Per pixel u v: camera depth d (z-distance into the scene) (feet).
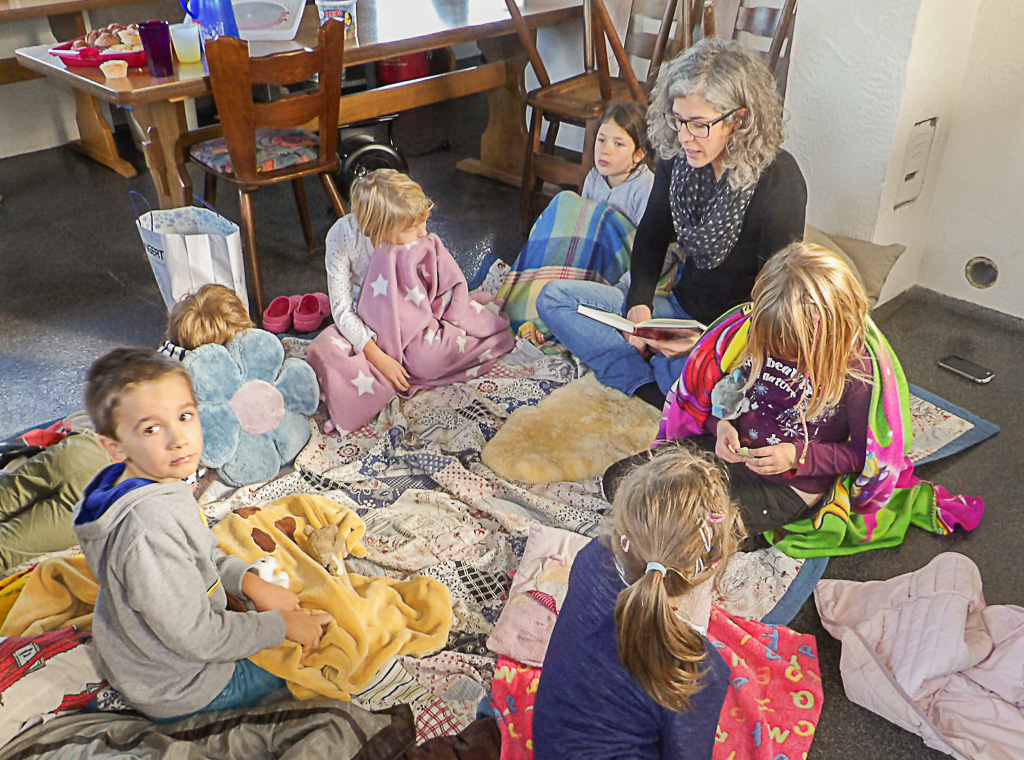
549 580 6.02
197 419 4.77
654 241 8.11
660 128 7.47
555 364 8.48
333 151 9.80
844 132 8.75
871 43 8.23
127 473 4.79
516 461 7.18
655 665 4.00
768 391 6.03
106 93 8.73
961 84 8.82
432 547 6.45
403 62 14.73
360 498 6.95
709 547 4.15
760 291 5.61
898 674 5.45
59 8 12.17
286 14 10.30
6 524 6.15
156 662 4.77
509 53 12.02
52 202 12.24
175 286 8.24
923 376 8.68
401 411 7.87
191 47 9.48
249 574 5.44
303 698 5.20
